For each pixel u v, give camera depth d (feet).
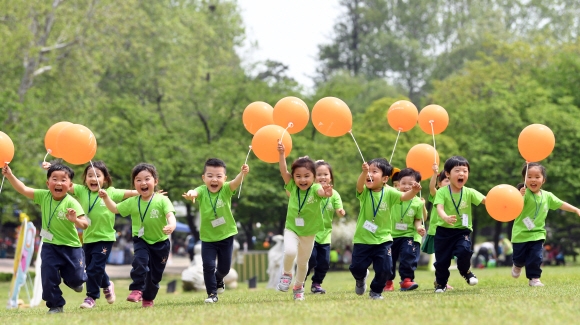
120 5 142.51
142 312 35.76
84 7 142.72
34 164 120.78
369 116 153.69
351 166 148.77
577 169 139.54
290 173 42.09
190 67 179.52
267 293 57.52
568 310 31.24
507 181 145.18
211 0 219.61
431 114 54.44
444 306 33.45
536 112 143.74
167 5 194.49
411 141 148.05
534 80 157.48
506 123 146.51
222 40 217.36
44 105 139.54
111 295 48.88
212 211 43.60
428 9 306.14
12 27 130.11
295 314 31.68
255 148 44.14
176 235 264.11
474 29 282.97
